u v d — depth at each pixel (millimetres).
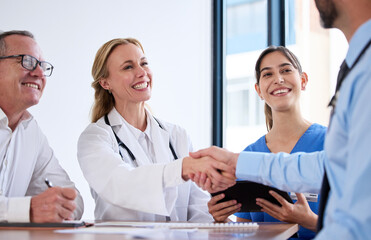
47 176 1889
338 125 751
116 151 1873
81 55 2844
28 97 1732
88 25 2896
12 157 1741
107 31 3023
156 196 1562
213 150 1531
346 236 649
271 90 2049
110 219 1796
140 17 3262
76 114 2783
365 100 680
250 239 965
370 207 643
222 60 3834
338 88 907
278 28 3469
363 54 760
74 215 1786
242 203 1601
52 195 1319
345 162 750
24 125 1838
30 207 1312
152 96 3291
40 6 2625
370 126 664
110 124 1949
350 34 871
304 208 1603
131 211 1780
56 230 1165
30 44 1770
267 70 2080
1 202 1316
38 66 1763
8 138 1702
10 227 1247
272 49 2119
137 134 1975
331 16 878
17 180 1770
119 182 1618
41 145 1908
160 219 1865
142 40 3262
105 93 2088
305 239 1812
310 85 5711
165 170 1570
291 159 1314
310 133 2012
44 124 2600
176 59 3504
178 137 2104
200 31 3727
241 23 9234
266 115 2262
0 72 1708
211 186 1533
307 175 1263
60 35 2729
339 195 750
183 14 3592
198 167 1518
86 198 2779
